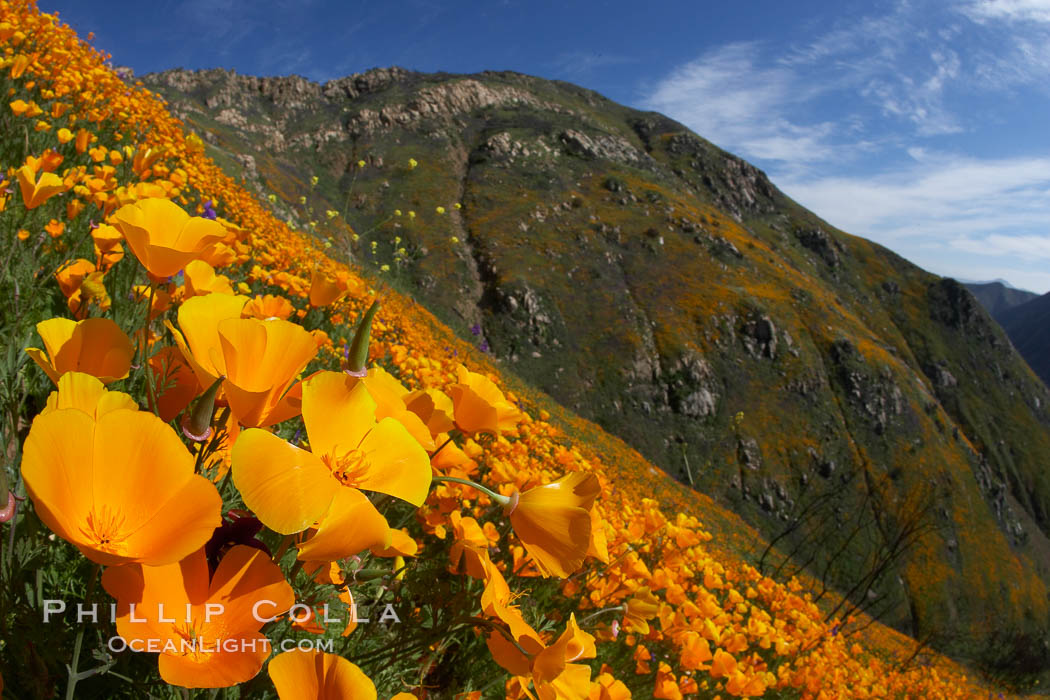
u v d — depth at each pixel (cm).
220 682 66
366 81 12925
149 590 69
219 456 109
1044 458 10000
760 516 6272
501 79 14525
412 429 110
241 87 11719
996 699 1202
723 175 13050
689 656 267
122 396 77
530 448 469
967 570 6488
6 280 226
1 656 96
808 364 7881
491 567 123
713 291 8356
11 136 395
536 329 7488
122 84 741
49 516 56
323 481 76
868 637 1121
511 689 141
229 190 795
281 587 73
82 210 321
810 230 12625
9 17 567
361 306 509
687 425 7119
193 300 88
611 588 257
